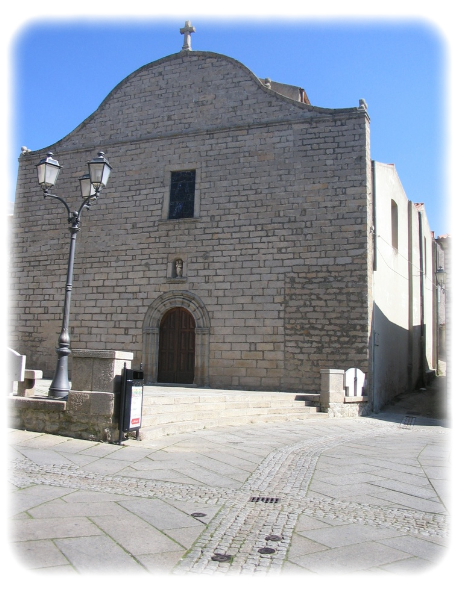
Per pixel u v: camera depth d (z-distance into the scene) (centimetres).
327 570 429
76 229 1144
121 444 888
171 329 1855
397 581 413
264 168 1798
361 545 485
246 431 1139
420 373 2539
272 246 1748
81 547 453
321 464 834
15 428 966
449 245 1747
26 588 376
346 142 1727
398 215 2253
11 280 2053
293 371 1670
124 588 387
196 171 1878
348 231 1681
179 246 1853
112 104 2039
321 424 1334
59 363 1084
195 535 495
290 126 1791
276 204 1766
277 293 1722
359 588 399
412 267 2473
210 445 942
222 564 432
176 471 739
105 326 1897
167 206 1900
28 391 1048
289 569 428
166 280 1847
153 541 475
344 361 1631
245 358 1722
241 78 1878
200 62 1944
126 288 1894
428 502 637
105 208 1969
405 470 807
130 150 1978
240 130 1847
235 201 1812
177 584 395
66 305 1111
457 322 1709
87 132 2055
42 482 649
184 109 1934
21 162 2127
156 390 1519
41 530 486
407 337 2383
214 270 1800
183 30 2000
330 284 1673
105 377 915
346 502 627
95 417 908
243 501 614
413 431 1352
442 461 889
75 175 2041
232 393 1537
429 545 491
